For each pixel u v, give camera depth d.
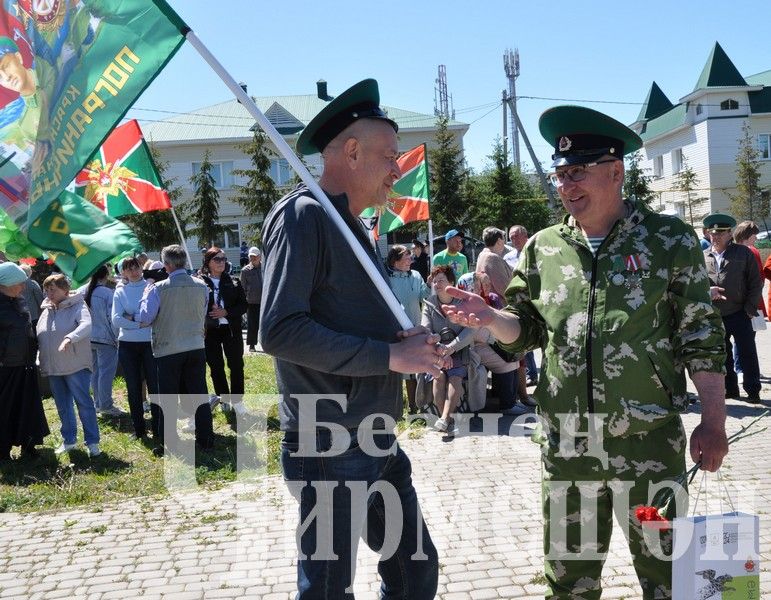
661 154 40.75
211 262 7.68
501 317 2.64
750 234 8.63
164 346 6.32
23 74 2.41
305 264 2.14
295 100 39.88
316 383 2.28
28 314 6.28
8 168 2.49
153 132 36.22
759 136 35.94
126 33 2.32
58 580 3.89
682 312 2.38
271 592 3.67
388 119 2.35
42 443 6.52
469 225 29.41
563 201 2.58
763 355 10.03
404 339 2.24
